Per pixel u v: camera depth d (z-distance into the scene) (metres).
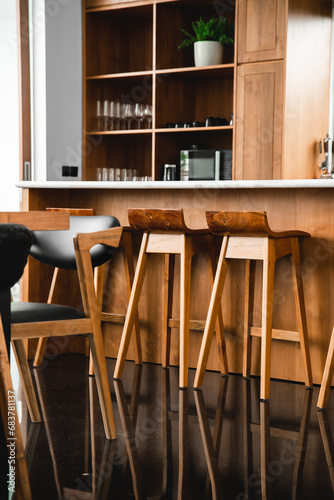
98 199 3.98
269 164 5.15
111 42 6.20
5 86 6.32
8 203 6.20
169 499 1.90
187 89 5.99
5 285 1.77
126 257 3.74
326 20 5.67
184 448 2.36
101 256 2.64
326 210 3.28
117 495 1.93
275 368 3.48
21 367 2.63
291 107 5.12
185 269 3.29
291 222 3.37
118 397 3.08
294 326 3.38
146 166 6.31
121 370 3.46
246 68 5.21
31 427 2.58
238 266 3.57
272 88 5.11
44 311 2.29
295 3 5.11
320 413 2.84
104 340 4.04
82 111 5.98
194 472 2.12
